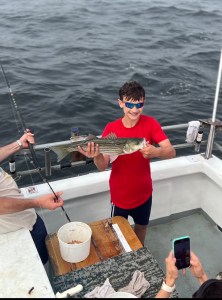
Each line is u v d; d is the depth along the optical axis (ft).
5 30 51.78
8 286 6.68
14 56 39.22
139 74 34.71
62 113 26.02
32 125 24.02
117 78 33.60
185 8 71.10
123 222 9.11
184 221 12.96
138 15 64.59
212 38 49.37
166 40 48.14
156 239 12.12
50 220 10.97
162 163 11.94
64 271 7.70
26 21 57.98
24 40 46.42
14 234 7.98
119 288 7.13
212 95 30.40
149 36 50.19
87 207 11.39
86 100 28.27
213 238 12.15
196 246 11.78
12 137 21.86
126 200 9.64
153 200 12.34
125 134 9.21
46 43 45.29
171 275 6.23
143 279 7.23
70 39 47.62
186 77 34.30
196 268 6.42
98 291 6.88
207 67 37.42
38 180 16.92
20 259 7.29
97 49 43.21
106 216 11.79
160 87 31.91
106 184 11.04
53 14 63.77
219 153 21.50
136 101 8.45
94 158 9.26
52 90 30.07
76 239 8.56
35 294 6.52
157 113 26.84
